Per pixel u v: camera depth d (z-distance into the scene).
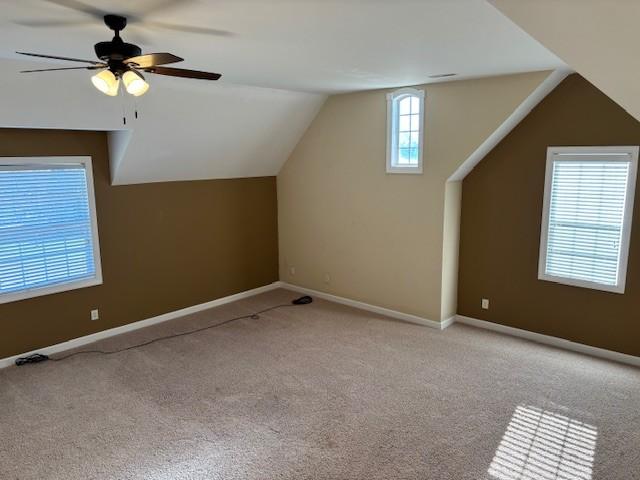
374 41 3.19
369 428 3.54
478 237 5.45
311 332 5.46
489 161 5.23
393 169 5.61
